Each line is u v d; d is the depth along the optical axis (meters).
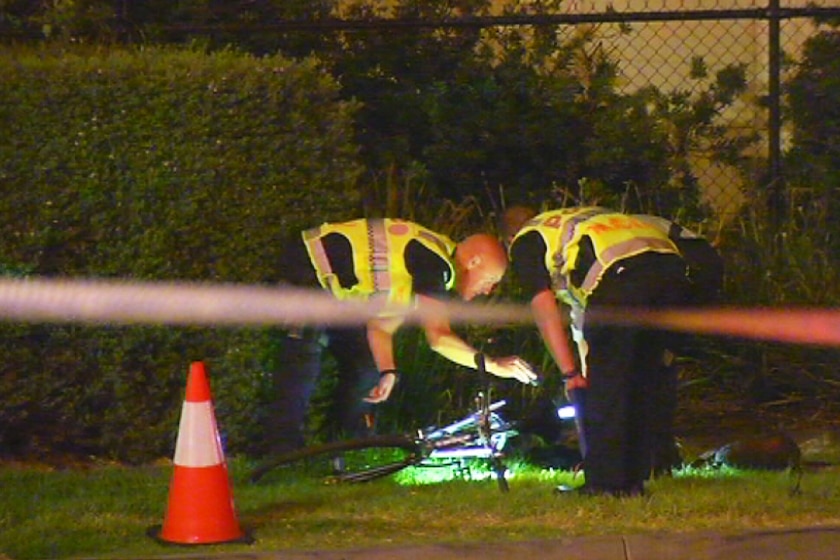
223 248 28.80
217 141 28.56
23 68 27.98
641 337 25.06
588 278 25.23
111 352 28.62
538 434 28.97
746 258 35.44
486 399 26.62
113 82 28.19
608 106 38.94
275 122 28.88
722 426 33.00
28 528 23.39
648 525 23.56
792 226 35.72
